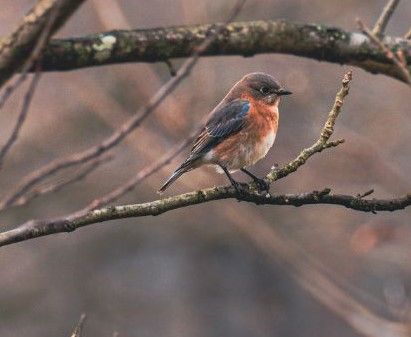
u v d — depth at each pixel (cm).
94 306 1931
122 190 575
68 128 1714
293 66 1560
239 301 2041
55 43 729
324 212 1675
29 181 529
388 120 1563
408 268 1539
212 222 1892
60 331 1881
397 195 1452
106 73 1605
